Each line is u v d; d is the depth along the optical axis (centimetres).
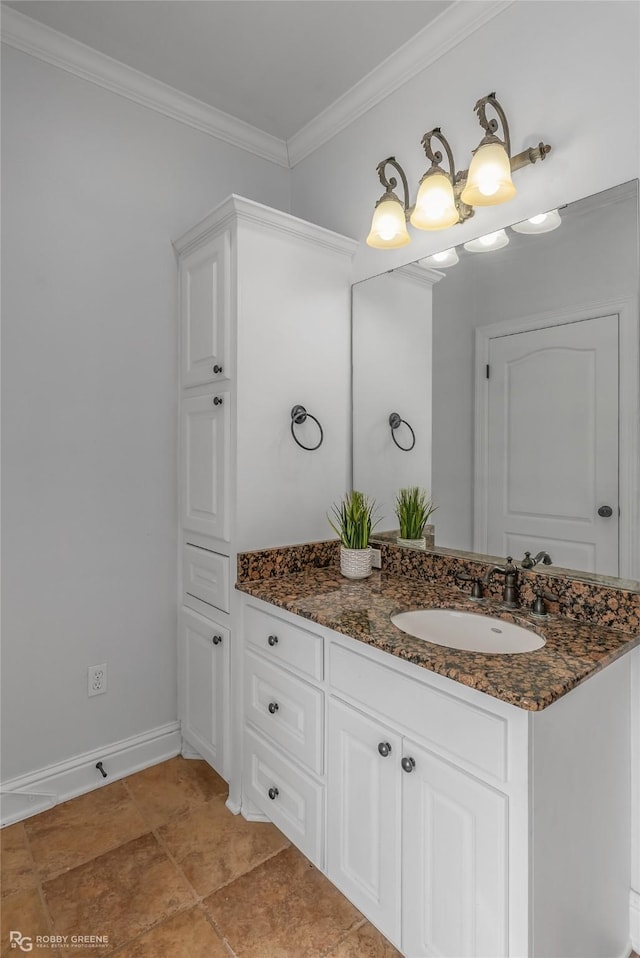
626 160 128
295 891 147
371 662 125
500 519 158
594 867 114
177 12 165
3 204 170
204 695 194
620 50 129
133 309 199
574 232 139
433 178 151
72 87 183
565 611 138
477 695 101
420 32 173
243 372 176
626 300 129
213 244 186
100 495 193
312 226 190
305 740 146
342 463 208
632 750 128
